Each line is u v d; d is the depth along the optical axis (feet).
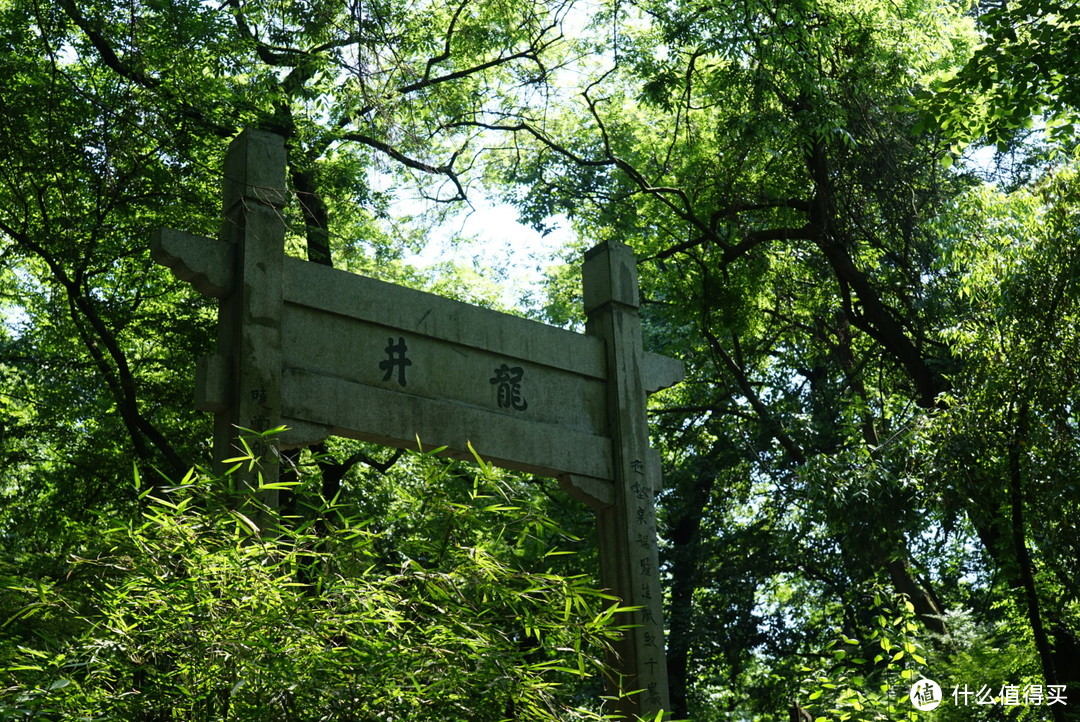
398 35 38.29
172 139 35.99
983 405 29.45
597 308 27.58
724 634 55.26
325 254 40.96
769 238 44.70
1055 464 28.32
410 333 24.12
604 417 26.76
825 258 49.11
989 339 29.55
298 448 21.98
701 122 49.65
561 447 25.57
